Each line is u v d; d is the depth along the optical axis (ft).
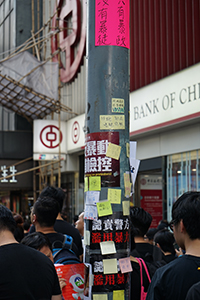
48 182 61.41
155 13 34.53
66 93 52.34
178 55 31.91
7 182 58.29
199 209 7.11
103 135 9.68
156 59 34.35
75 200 54.03
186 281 6.84
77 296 10.25
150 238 19.20
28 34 62.44
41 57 58.65
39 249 9.20
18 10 62.28
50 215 11.57
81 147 45.91
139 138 38.50
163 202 34.50
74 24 48.42
